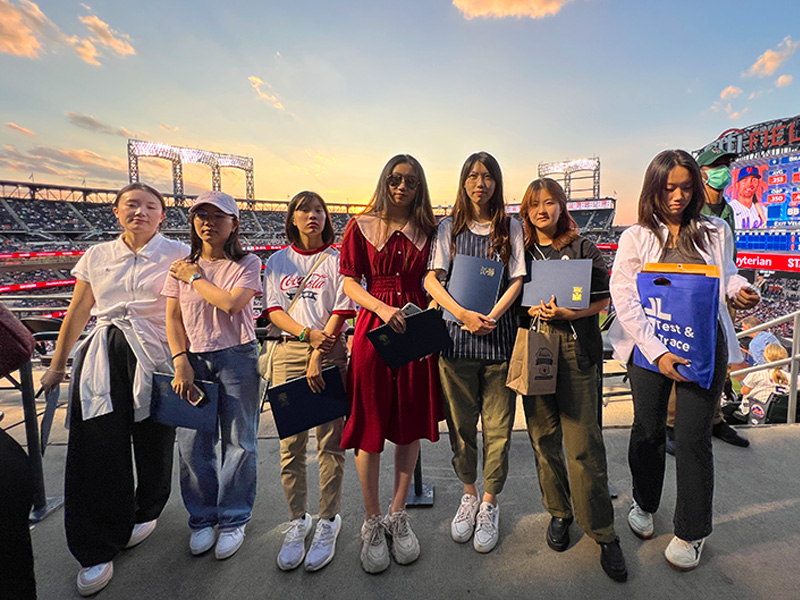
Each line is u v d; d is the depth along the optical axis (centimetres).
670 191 156
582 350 162
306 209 179
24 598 91
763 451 241
